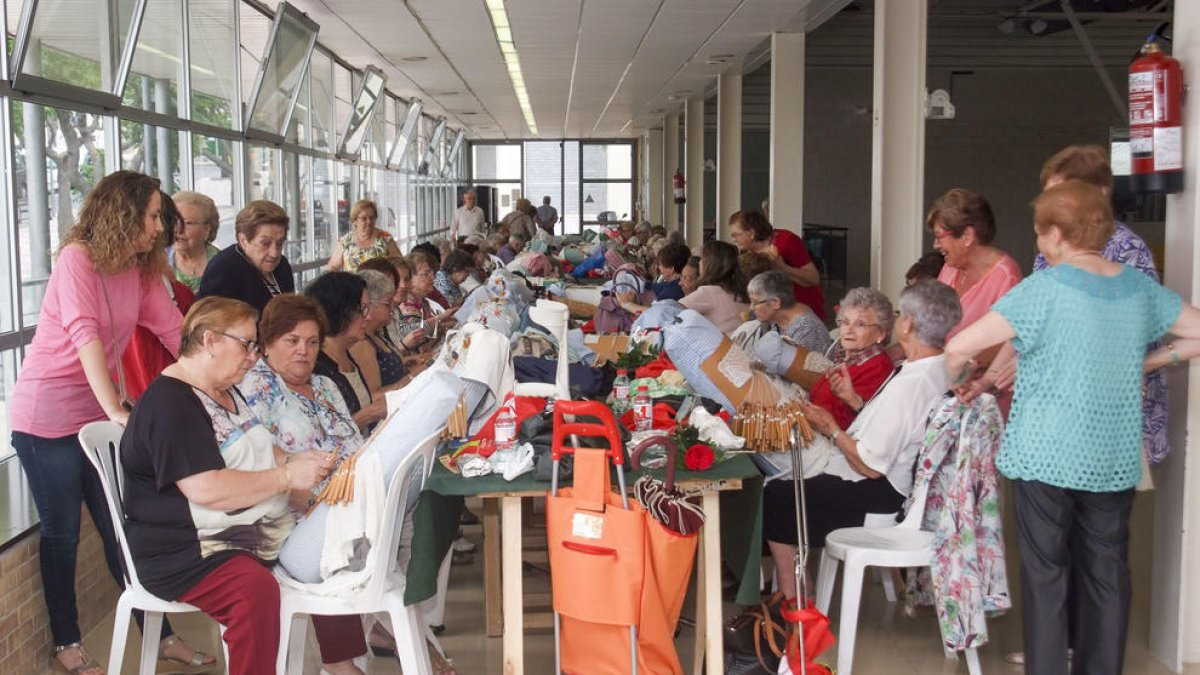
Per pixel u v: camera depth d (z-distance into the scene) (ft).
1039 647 10.50
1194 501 12.21
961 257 14.05
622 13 33.83
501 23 35.99
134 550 10.12
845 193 68.18
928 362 12.23
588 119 78.59
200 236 17.07
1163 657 12.66
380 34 37.45
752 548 11.26
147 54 21.79
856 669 12.76
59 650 12.56
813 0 31.91
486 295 20.97
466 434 12.32
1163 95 11.96
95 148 18.89
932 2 56.95
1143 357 10.16
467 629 14.10
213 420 10.14
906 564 11.53
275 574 10.55
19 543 12.42
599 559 10.05
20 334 16.06
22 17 15.52
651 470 11.06
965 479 11.29
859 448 12.33
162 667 12.78
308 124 38.73
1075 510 10.52
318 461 10.34
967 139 64.39
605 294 26.55
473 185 102.53
